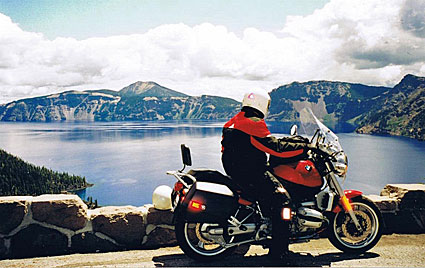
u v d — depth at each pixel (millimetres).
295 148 4598
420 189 6070
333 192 4938
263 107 4688
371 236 5082
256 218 4652
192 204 4414
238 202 4613
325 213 5016
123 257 4785
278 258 4496
